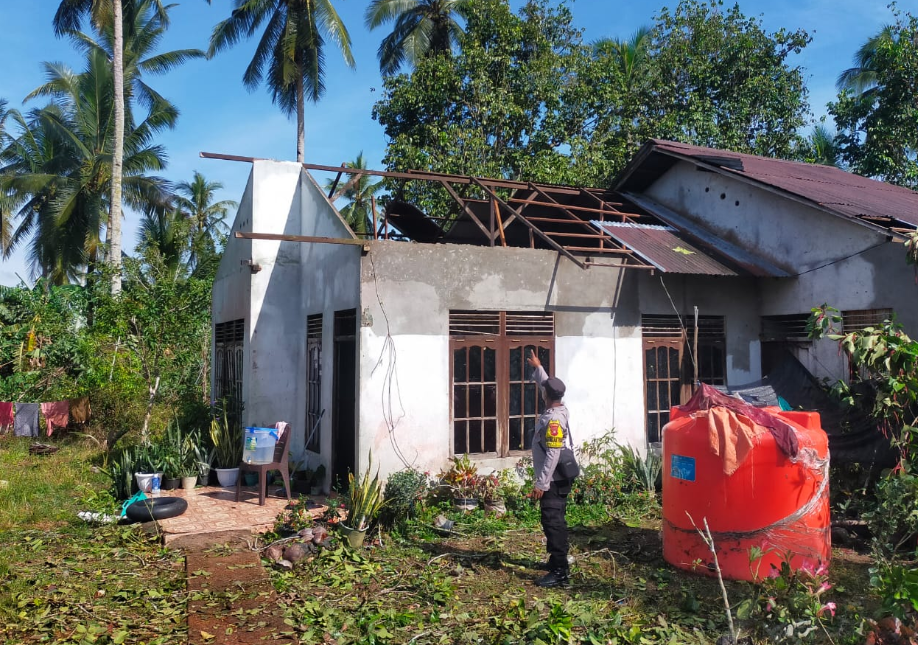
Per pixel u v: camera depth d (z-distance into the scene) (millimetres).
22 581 5367
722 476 5574
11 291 16703
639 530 7211
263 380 9906
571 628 4617
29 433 12328
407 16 24125
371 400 7719
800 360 9828
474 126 18188
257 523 6992
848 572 5785
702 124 18703
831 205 9109
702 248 10422
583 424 8836
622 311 9250
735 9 20531
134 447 9391
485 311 8477
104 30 22188
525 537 6953
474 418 8359
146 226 25219
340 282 8438
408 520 7020
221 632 4508
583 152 17922
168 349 12734
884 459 7438
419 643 4453
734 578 5551
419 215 11992
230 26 23031
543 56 19016
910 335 8305
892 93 18250
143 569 5797
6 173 23844
